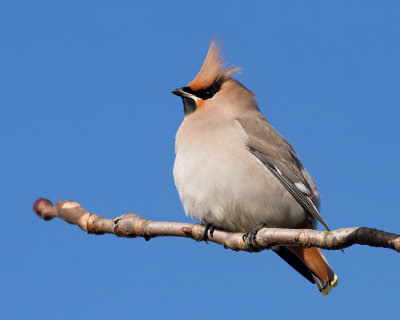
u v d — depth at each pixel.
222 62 12.95
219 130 11.77
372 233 7.46
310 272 11.97
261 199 11.44
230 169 11.34
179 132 12.28
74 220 10.12
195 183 11.43
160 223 10.27
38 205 10.36
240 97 12.76
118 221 10.04
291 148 12.52
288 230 9.63
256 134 11.87
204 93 12.74
